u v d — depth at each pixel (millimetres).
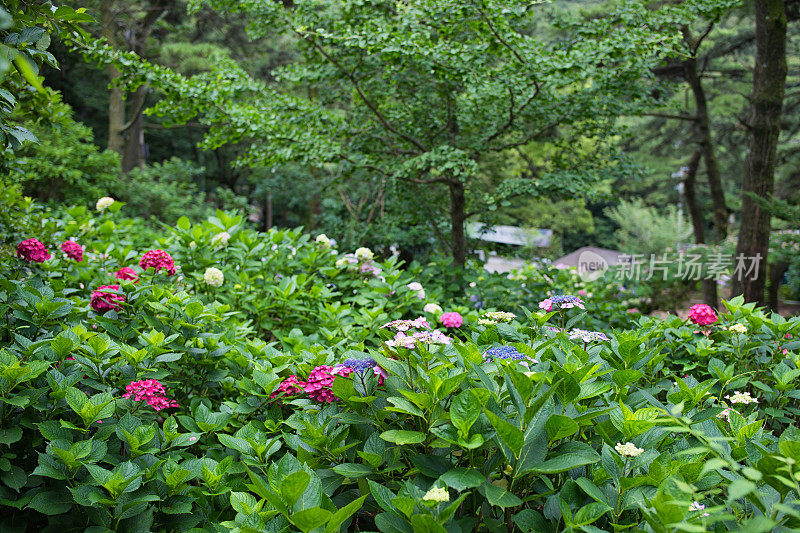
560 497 1584
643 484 1675
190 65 16406
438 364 2094
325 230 10156
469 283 6133
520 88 5695
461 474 1624
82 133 11305
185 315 2812
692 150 15352
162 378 2484
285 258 4938
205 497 2082
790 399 2910
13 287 2760
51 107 3525
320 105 6629
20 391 2176
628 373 2111
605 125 6422
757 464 1504
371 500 1971
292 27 5781
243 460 2076
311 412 2248
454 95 6586
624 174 6211
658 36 5199
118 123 14453
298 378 2463
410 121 6582
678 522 1378
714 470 1722
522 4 5133
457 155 5383
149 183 13289
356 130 6301
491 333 2635
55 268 3861
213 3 5898
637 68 5422
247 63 17172
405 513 1532
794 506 1526
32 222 3906
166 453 2203
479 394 1706
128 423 2123
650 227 19078
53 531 1923
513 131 6570
